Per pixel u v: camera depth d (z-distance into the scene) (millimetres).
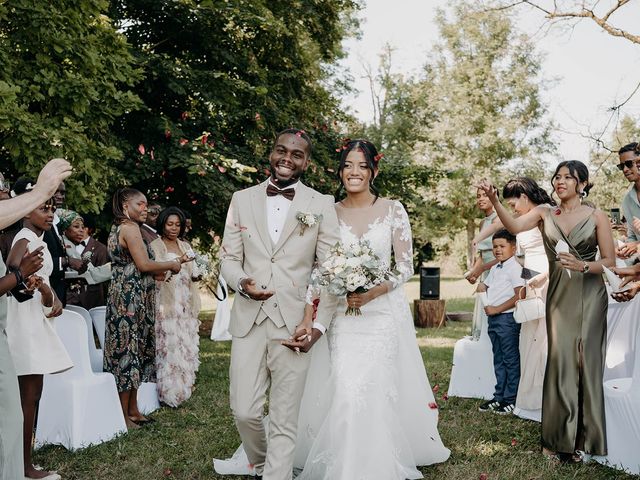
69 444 4074
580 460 3838
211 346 9188
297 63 13305
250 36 11484
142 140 10023
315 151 12383
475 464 3785
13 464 2455
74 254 5395
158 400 5281
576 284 3893
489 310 5039
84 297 6586
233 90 10750
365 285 3324
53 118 7234
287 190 3438
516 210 5215
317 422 3654
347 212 3814
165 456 3969
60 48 7199
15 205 2170
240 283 3211
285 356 3260
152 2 10367
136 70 8312
